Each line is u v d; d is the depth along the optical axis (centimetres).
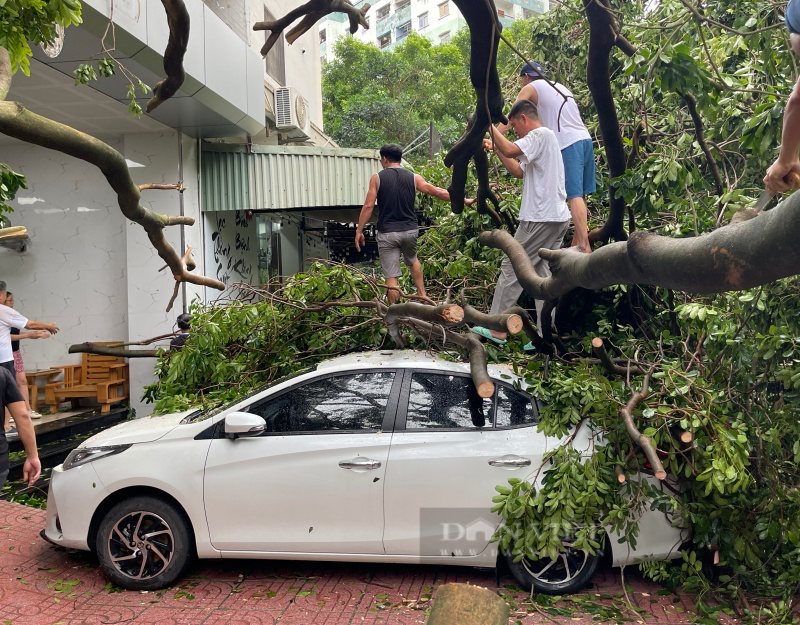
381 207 695
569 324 677
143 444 525
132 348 1098
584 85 816
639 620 462
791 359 503
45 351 1143
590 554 472
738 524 482
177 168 1098
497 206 744
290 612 478
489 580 527
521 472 493
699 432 472
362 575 542
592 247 669
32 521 664
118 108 973
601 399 493
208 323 662
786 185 213
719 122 593
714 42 643
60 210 1148
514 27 1695
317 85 1934
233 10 1280
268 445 512
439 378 527
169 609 484
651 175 564
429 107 3262
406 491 496
